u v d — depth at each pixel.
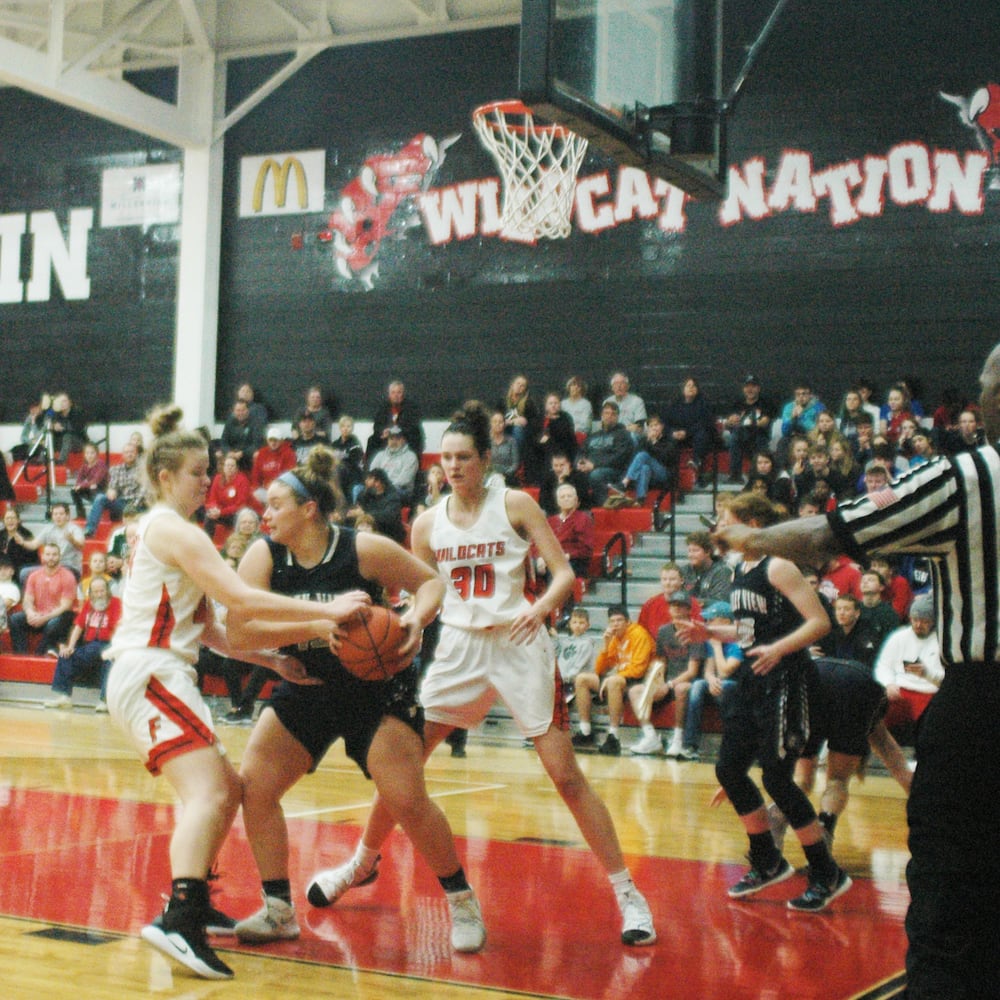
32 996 3.20
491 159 15.53
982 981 2.17
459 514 4.20
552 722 4.04
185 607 3.59
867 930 4.23
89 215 17.50
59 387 17.48
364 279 16.09
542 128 11.73
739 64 14.43
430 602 3.75
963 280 13.51
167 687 3.50
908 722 8.69
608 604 11.84
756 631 4.60
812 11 14.20
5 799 6.59
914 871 2.25
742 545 2.35
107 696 3.57
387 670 3.57
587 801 4.01
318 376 16.27
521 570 4.16
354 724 3.76
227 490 14.09
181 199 17.02
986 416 2.29
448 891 3.81
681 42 6.97
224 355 16.70
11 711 11.75
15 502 15.75
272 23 16.45
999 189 13.41
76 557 13.73
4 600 12.87
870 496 2.28
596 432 13.56
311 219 16.39
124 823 5.93
